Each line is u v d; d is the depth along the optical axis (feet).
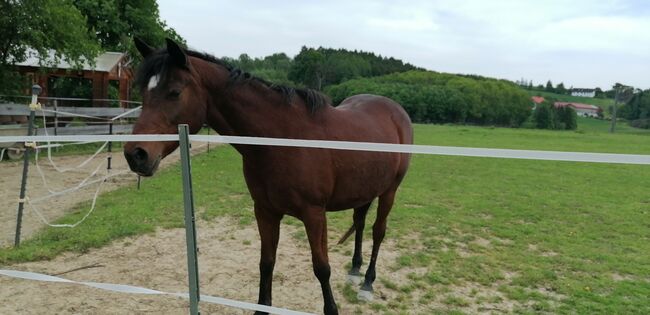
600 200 28.50
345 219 21.04
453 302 12.25
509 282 14.02
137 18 66.59
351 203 10.16
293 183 8.54
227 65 8.84
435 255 16.19
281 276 13.44
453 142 70.79
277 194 8.70
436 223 20.77
